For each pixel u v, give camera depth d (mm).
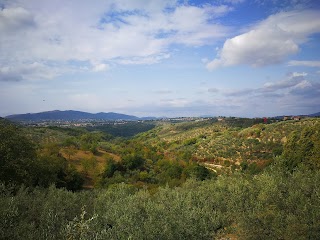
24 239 6922
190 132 134125
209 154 81688
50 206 9602
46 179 23859
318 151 21719
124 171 58594
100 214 9922
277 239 8422
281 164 17531
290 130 70000
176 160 79000
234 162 68688
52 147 51656
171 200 13180
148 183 52750
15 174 18531
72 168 39875
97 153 69250
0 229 6840
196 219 9781
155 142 132375
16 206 9078
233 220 11055
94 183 46906
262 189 12094
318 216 8422
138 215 9742
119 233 7273
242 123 127188
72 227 5891
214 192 14250
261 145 69875
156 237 7676
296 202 10148
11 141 19422
